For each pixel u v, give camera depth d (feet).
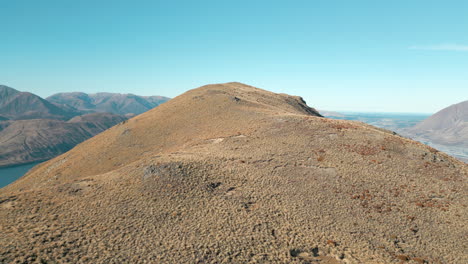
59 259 65.05
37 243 69.10
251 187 111.34
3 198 92.02
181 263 67.92
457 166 136.36
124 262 66.54
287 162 134.00
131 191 102.01
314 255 76.95
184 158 130.72
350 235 87.10
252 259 71.61
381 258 76.59
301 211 97.86
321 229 89.10
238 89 390.21
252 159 136.36
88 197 97.45
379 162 134.62
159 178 110.42
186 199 99.55
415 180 121.70
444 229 93.20
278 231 85.51
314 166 130.82
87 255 67.51
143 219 85.97
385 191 113.09
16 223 77.87
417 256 79.87
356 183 117.60
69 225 79.82
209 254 72.13
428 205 105.50
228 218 89.76
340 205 103.45
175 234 79.82
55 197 96.73
